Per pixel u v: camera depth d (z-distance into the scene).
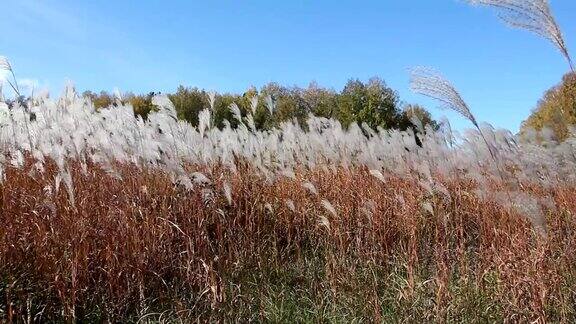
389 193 6.53
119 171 5.90
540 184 5.64
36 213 4.56
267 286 5.04
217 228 5.46
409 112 6.89
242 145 7.16
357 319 4.55
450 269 4.95
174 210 5.37
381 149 7.17
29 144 6.11
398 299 4.60
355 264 5.35
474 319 4.34
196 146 6.30
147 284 4.74
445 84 4.58
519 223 5.20
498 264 4.74
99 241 4.73
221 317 4.21
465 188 6.73
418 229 5.88
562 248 4.95
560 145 5.57
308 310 4.68
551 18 4.29
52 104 6.89
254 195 6.32
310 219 6.36
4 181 4.93
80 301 4.32
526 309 4.12
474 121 4.79
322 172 7.40
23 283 4.33
